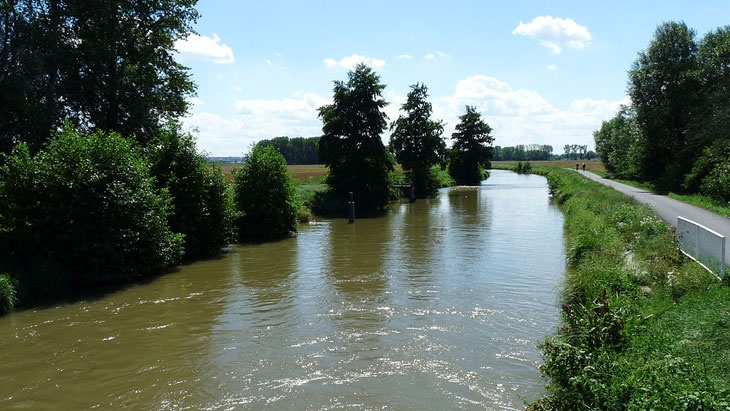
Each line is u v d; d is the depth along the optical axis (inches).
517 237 858.8
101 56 882.1
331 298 481.1
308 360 327.9
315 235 940.0
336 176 1473.9
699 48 1545.3
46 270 498.3
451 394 274.8
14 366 326.0
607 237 585.0
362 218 1250.0
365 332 380.2
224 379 301.6
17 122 775.1
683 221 526.6
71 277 520.1
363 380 295.4
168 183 687.1
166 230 605.6
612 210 823.7
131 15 960.9
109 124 932.6
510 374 299.0
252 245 825.5
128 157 574.6
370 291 504.4
